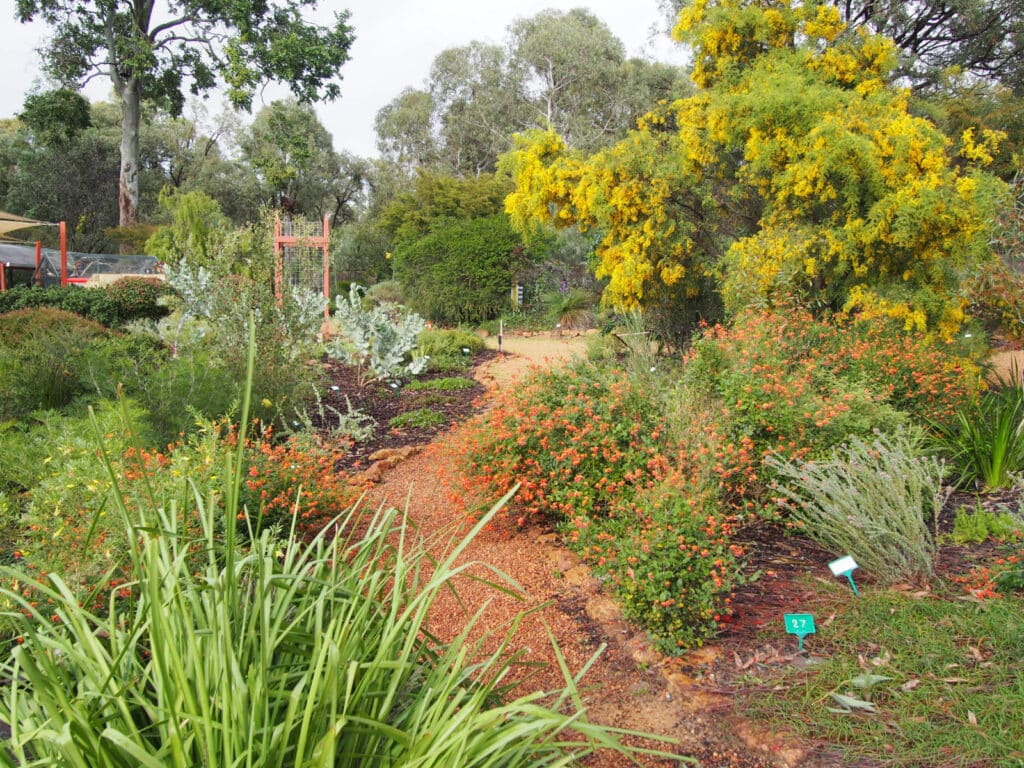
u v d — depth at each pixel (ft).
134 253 84.43
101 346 22.56
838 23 30.55
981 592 10.65
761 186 28.55
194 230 73.82
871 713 8.55
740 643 10.38
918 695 8.70
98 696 5.68
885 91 29.71
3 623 8.33
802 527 13.05
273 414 21.88
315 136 135.85
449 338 44.45
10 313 31.99
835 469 13.16
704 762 8.17
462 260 62.49
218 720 5.77
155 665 5.55
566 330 59.00
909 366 19.79
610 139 109.29
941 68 53.16
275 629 6.30
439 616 11.71
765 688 9.26
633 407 15.11
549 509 14.84
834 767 7.82
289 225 46.32
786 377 16.61
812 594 11.59
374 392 32.09
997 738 7.79
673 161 30.07
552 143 32.37
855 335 22.07
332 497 14.99
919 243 24.71
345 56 81.15
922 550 11.59
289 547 7.97
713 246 31.17
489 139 130.31
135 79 82.94
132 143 84.84
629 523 12.60
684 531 10.78
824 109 25.89
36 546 10.08
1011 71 59.31
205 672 5.99
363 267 97.76
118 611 9.11
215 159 131.54
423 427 25.94
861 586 11.81
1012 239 21.12
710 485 13.01
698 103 30.53
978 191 24.09
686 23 32.14
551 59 118.32
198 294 31.24
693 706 9.14
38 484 13.37
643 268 28.89
